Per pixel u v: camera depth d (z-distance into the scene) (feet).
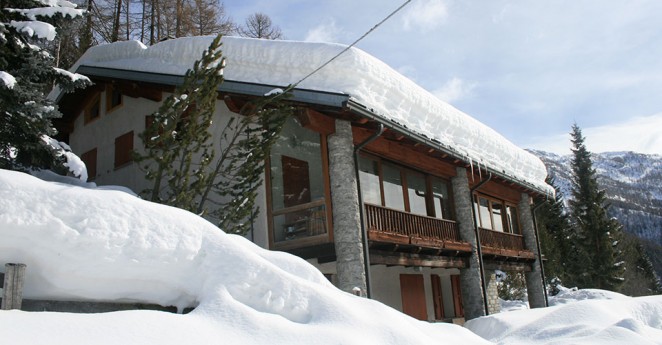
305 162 36.04
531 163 59.52
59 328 12.08
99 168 47.78
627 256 134.00
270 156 37.17
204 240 18.38
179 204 27.94
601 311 30.94
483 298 43.96
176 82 38.88
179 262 17.43
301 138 36.76
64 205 16.76
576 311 30.60
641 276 135.54
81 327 12.39
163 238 17.53
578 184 126.82
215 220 36.63
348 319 16.35
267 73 34.94
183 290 17.58
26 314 12.51
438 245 40.29
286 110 31.37
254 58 35.60
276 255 20.33
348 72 32.42
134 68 43.11
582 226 120.57
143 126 44.47
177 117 28.89
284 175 36.58
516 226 60.95
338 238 32.55
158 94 43.37
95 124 49.67
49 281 16.01
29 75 31.12
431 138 37.60
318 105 31.71
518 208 61.31
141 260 16.81
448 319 48.75
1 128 30.12
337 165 33.50
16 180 16.84
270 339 14.21
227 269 17.29
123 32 90.94
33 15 30.71
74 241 16.08
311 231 34.37
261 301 16.67
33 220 15.83
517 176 53.01
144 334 12.82
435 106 39.93
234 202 30.73
